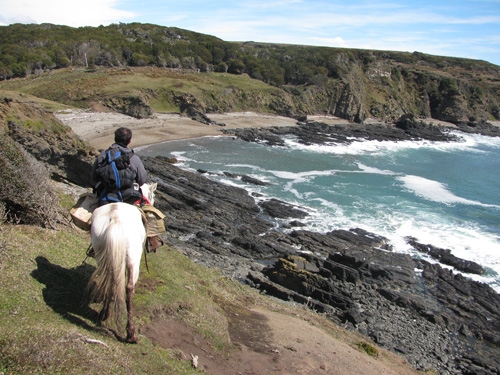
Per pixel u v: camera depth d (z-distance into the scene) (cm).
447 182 5025
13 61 9312
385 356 1579
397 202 4000
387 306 2178
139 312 861
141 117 7356
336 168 5403
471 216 3709
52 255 876
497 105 11750
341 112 10331
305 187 4350
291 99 9931
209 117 8262
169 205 3369
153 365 649
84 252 994
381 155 6575
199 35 13112
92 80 8338
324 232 3134
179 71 10162
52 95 7775
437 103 11644
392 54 13562
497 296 2361
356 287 2338
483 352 1884
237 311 1252
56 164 2469
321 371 996
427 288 2433
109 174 670
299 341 1173
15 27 12250
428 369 1684
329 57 11631
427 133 9012
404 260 2698
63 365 519
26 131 2309
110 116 7100
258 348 1021
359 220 3444
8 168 966
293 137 7531
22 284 701
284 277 2261
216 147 6222
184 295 1035
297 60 11794
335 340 1366
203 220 3169
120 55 10331
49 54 10000
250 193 3975
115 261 571
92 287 787
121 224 596
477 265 2702
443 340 1941
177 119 7769
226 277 1803
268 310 1520
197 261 2406
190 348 831
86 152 2572
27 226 974
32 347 515
